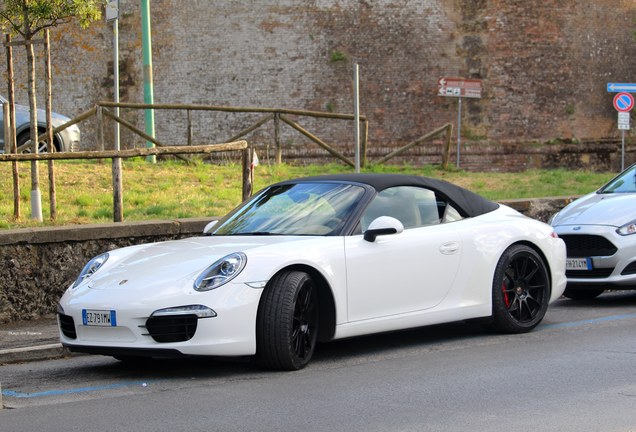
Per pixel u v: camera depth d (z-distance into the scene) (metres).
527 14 31.17
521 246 9.16
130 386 7.21
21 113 19.31
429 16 31.08
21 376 7.86
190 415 6.07
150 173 18.03
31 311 10.77
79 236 11.05
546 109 31.34
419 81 31.09
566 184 19.55
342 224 8.08
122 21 30.97
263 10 31.05
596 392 6.43
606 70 31.95
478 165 30.48
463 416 5.83
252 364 7.87
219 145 12.51
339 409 6.12
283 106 31.00
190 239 8.50
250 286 7.24
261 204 8.82
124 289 7.34
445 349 8.38
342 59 31.02
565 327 9.46
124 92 31.08
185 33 31.11
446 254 8.54
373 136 30.98
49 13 13.53
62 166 17.84
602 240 11.02
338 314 7.75
